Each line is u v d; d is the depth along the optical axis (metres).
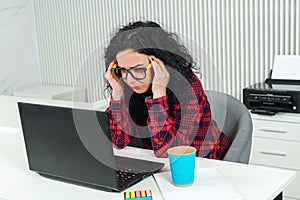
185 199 1.52
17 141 2.28
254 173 1.74
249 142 2.00
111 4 4.53
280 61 3.47
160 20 4.25
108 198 1.58
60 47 5.02
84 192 1.64
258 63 3.78
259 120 3.17
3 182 1.77
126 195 1.57
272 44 3.68
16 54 4.96
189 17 4.07
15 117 2.69
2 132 2.44
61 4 4.87
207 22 3.98
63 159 1.68
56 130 1.64
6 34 4.84
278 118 3.10
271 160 3.18
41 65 5.21
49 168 1.75
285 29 3.58
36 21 5.10
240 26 3.80
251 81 3.84
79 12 4.77
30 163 1.80
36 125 1.69
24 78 5.07
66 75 5.05
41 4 5.01
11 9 4.86
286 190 3.14
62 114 1.59
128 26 1.55
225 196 1.53
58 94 4.60
